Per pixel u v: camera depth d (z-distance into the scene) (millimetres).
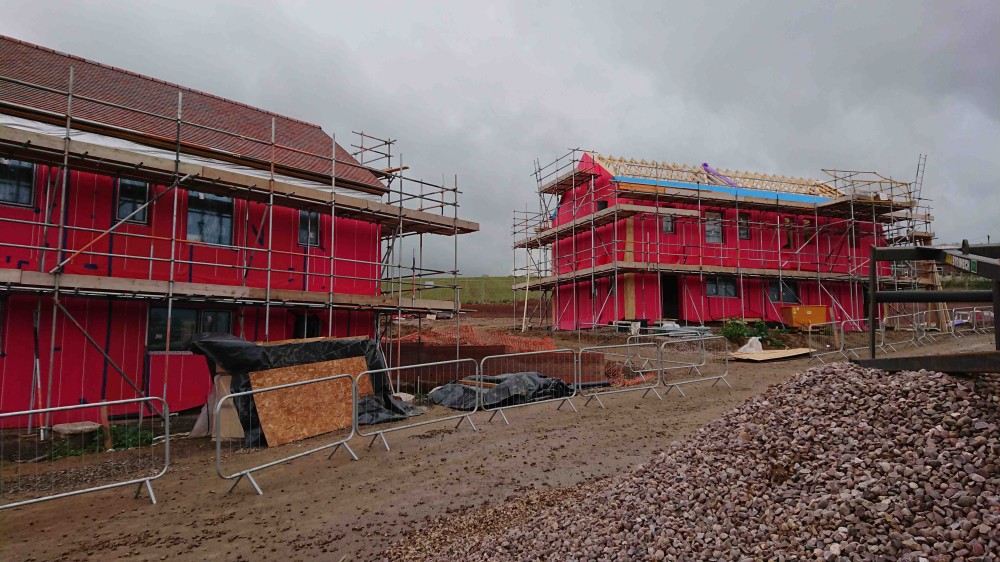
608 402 12453
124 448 10180
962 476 3594
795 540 3658
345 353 12094
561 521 5391
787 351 19016
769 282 27125
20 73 13008
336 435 10852
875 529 3461
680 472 5223
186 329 13438
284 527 6316
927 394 4480
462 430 10508
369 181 17531
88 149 10789
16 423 10836
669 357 18703
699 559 3875
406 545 5680
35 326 11273
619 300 24688
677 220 25328
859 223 29000
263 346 10922
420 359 16953
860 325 27781
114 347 12195
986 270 3975
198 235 13719
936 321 27672
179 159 12367
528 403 12125
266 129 17438
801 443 4777
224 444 10227
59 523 6531
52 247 11547
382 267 17578
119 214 12570
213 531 6238
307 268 15750
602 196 25641
